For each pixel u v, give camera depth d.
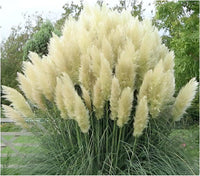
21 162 3.02
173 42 5.93
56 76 3.02
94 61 2.72
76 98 2.59
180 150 2.94
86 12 3.54
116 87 2.56
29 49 6.45
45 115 3.29
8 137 4.09
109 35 2.98
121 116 2.57
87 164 2.74
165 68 3.05
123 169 2.82
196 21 5.60
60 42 2.95
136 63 2.76
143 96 2.66
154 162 2.70
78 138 2.85
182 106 2.89
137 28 2.93
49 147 3.13
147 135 2.82
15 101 3.06
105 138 2.93
